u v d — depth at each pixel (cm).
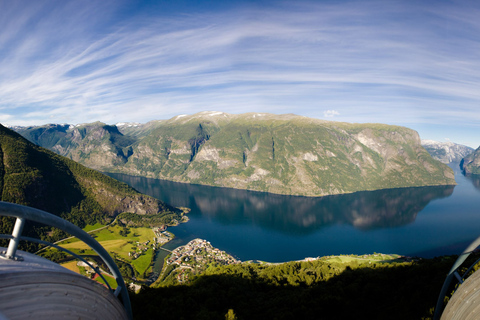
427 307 3500
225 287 6212
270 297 5716
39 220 711
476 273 1255
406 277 5516
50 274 772
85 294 875
